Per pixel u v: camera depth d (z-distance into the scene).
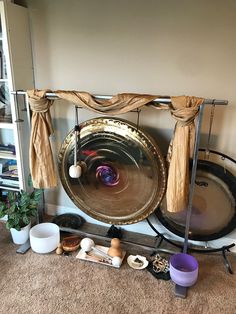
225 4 1.64
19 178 2.21
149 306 1.60
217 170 1.87
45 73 2.15
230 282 1.79
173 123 1.96
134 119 2.04
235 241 2.04
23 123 2.14
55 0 1.95
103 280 1.79
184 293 1.66
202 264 1.95
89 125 1.94
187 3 1.70
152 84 1.92
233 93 1.79
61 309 1.57
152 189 1.91
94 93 2.07
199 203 1.98
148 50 1.86
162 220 2.10
